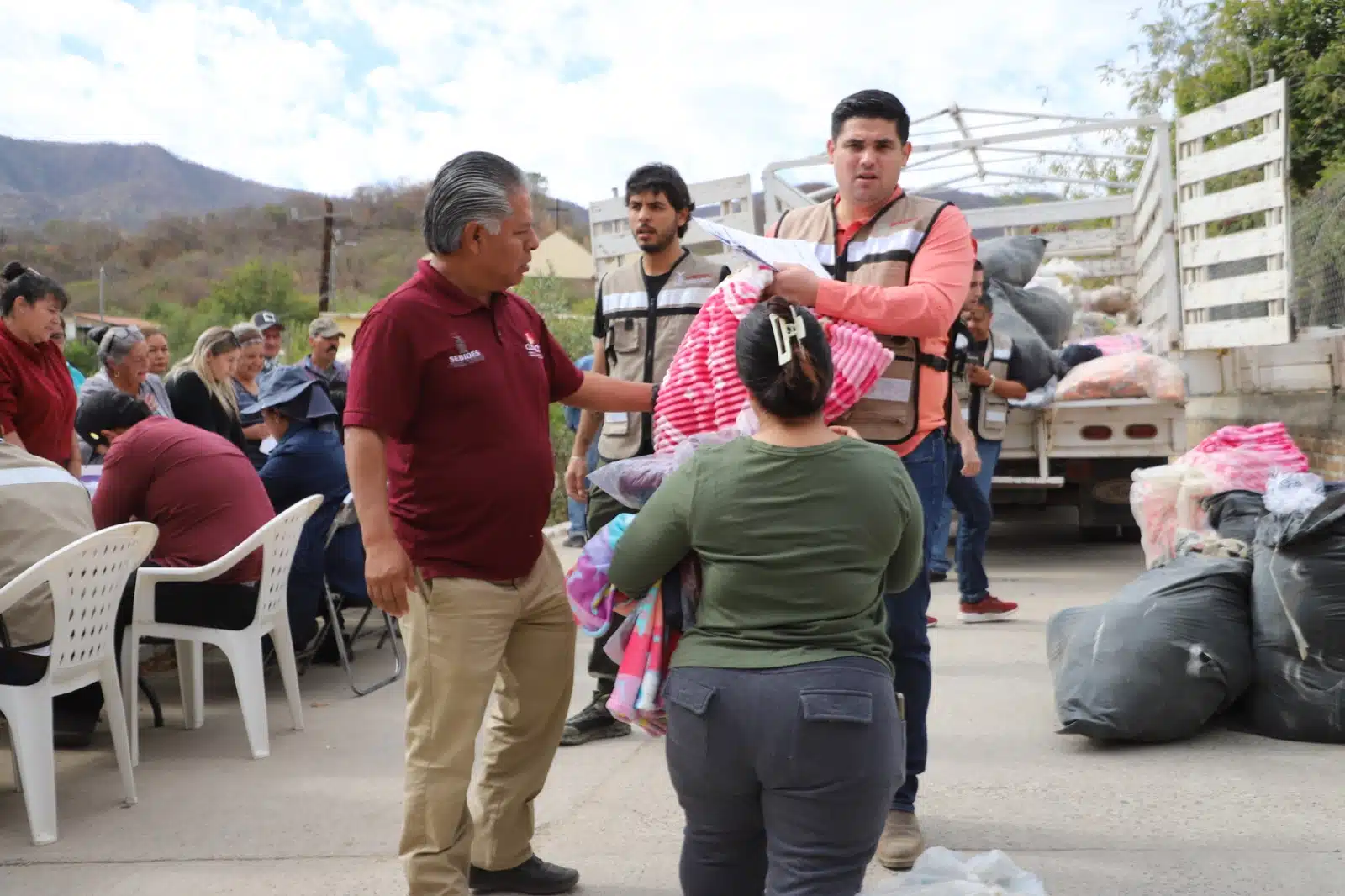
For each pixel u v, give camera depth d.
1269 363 9.74
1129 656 4.46
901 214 3.50
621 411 3.55
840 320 3.30
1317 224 9.28
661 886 3.43
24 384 5.94
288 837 3.90
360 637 7.27
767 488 2.50
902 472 2.59
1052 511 10.62
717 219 10.80
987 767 4.32
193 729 5.29
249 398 8.45
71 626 4.02
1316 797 3.86
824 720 2.36
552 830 3.89
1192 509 5.20
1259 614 4.54
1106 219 14.80
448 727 3.02
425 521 3.02
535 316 3.35
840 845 2.43
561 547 11.05
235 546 5.05
